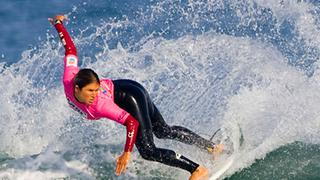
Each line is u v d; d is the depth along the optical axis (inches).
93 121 1164.5
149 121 954.7
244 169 1005.8
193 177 938.7
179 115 1181.7
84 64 1457.9
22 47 1702.8
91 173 1000.9
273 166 1009.5
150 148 947.3
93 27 1723.7
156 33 1633.9
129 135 892.6
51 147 1104.2
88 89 878.4
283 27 1581.0
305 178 973.2
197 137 1016.2
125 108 945.5
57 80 1331.2
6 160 1048.8
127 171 1006.4
